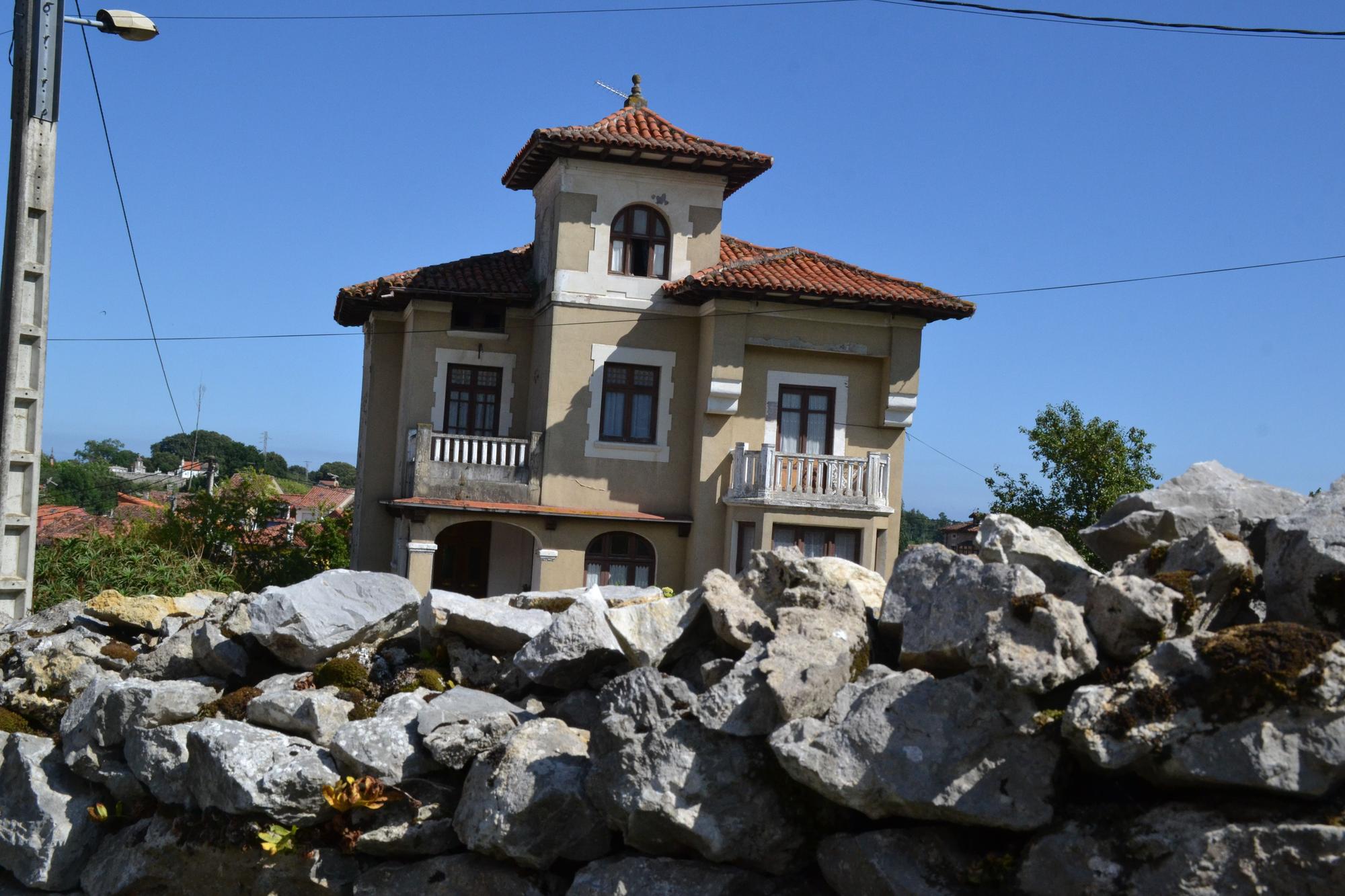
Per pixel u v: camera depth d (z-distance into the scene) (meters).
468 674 8.72
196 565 24.62
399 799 7.27
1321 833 4.73
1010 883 5.41
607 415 27.42
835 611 6.69
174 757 8.05
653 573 27.70
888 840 5.75
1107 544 7.17
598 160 27.27
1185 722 5.09
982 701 5.62
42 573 21.25
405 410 28.56
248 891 7.57
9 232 12.80
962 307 26.81
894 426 27.52
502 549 29.08
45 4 13.29
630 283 27.47
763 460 25.84
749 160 27.09
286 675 8.97
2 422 12.62
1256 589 6.06
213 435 97.19
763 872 6.21
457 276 28.86
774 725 6.12
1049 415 31.89
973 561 6.15
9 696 9.95
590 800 6.56
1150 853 5.08
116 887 7.96
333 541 33.03
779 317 26.86
